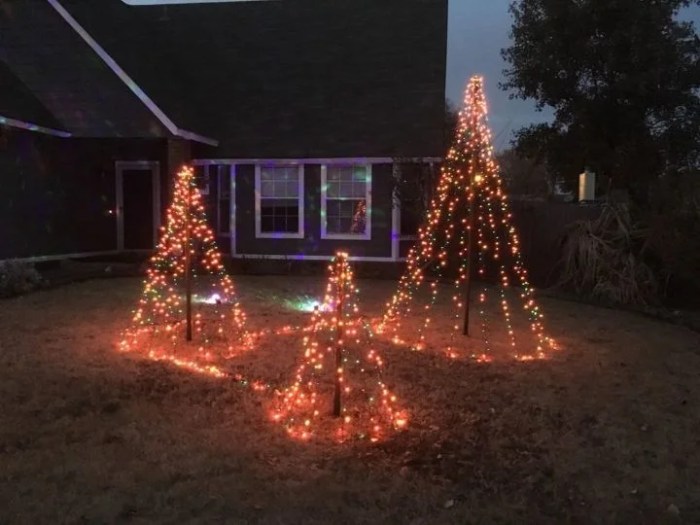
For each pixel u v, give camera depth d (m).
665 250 10.91
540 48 19.55
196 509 3.59
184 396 5.54
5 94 13.59
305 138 16.27
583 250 12.10
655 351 7.66
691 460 4.48
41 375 5.98
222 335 7.89
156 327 8.25
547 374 6.49
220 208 17.02
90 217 16.30
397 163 15.27
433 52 17.81
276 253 16.58
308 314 9.49
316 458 4.35
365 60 17.95
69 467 4.06
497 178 12.78
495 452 4.55
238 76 18.14
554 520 3.65
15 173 13.34
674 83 18.77
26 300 10.23
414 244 15.81
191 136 14.93
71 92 14.81
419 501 3.78
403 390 5.86
